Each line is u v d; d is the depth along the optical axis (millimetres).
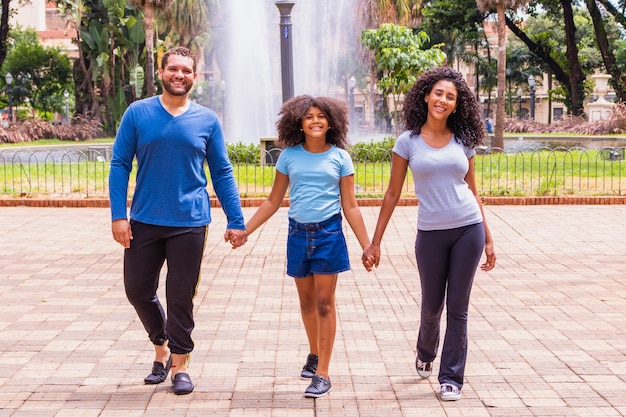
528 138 30562
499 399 4492
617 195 13750
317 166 4562
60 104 50969
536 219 11875
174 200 4500
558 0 40781
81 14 40625
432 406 4395
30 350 5465
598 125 32656
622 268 8344
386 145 17828
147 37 22328
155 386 4730
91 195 13984
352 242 10062
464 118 4559
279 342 5660
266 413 4293
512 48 58562
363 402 4461
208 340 5715
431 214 4516
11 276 7980
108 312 6520
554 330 5965
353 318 6340
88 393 4605
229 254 9195
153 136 4469
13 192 13938
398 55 18656
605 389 4648
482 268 4719
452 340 4508
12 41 53531
